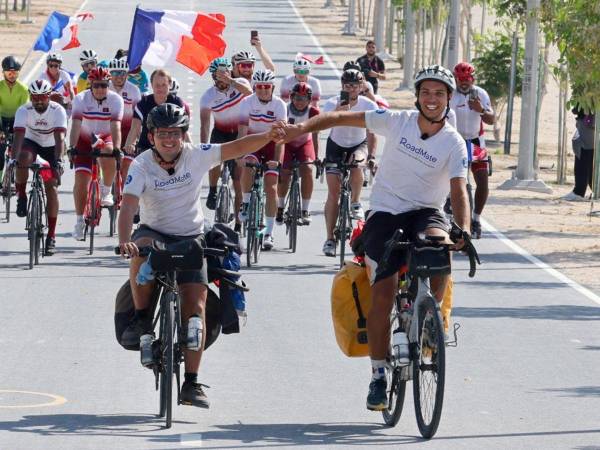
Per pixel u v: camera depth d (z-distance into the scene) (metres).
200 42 47.69
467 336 27.45
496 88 79.50
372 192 19.78
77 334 26.70
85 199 38.62
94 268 35.34
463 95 40.44
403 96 97.69
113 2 166.25
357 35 143.88
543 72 72.56
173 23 47.28
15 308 29.44
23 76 96.69
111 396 21.61
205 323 20.30
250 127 37.88
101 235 41.81
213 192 42.72
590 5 44.44
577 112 56.31
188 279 19.53
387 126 19.34
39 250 37.22
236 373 23.48
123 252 18.95
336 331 20.34
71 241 40.34
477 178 41.47
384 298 19.34
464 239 18.48
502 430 19.73
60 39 57.88
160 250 18.98
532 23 59.19
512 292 33.41
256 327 27.75
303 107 38.03
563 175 63.81
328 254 37.12
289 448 18.28
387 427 19.84
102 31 129.88
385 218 19.44
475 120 40.69
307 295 31.72
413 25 102.50
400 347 19.02
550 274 36.72
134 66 47.09
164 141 19.23
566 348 26.50
